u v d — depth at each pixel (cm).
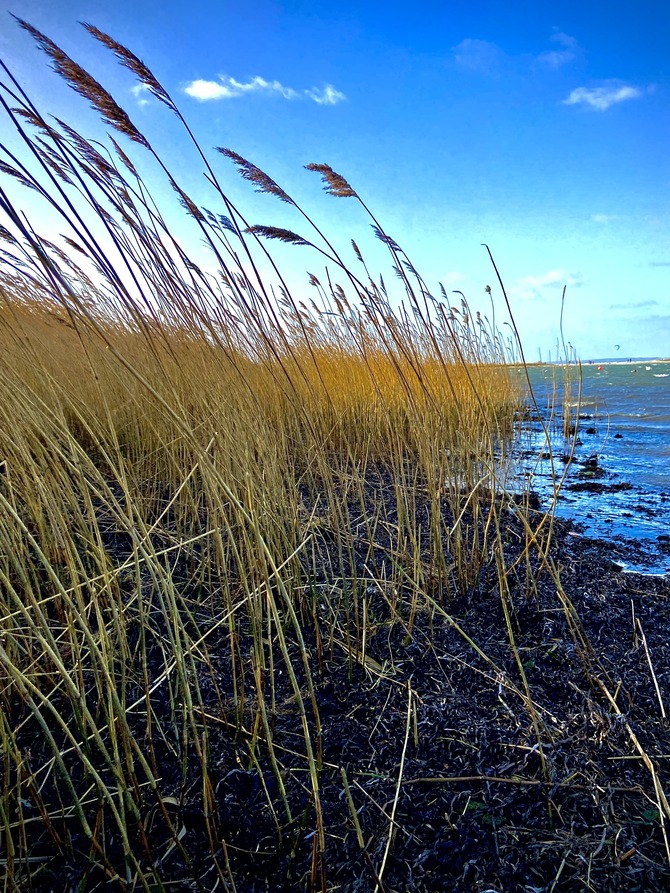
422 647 263
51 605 260
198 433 314
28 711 207
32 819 152
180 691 220
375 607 297
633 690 228
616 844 158
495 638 272
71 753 192
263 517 273
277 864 155
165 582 185
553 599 310
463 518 445
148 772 155
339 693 231
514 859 155
